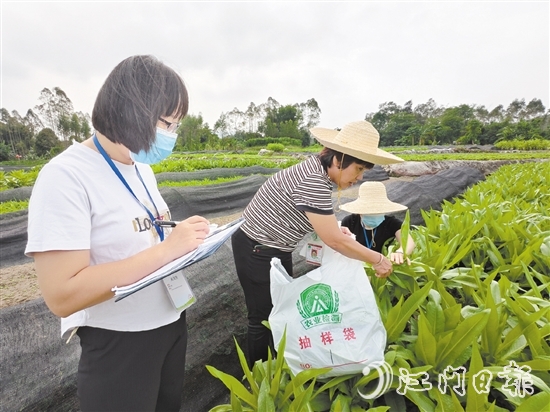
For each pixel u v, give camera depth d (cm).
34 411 171
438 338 140
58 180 87
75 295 85
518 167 1002
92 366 107
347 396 131
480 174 1099
